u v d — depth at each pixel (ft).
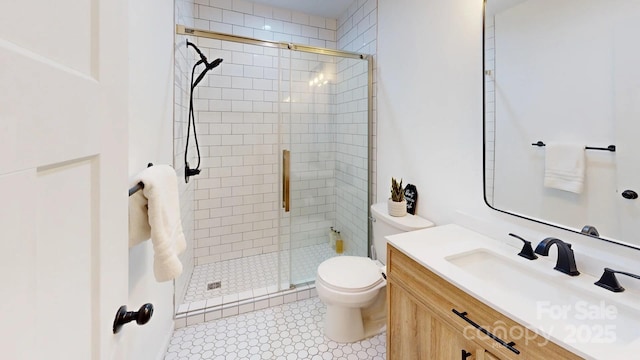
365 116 7.68
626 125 2.85
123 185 2.06
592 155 3.13
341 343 5.51
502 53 4.09
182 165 6.52
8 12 1.06
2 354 1.04
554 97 3.47
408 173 6.24
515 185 3.99
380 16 7.07
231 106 8.70
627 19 2.81
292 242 8.25
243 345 5.48
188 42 6.68
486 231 4.43
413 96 5.99
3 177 1.04
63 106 1.37
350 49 8.63
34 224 1.20
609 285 2.85
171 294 5.75
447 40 5.08
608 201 3.01
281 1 8.43
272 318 6.32
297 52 8.13
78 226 1.53
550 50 3.49
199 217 8.66
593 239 3.16
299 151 8.38
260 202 9.34
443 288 3.33
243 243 9.25
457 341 3.15
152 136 4.16
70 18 1.43
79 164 1.54
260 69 8.89
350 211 8.39
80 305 1.54
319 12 9.06
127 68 2.13
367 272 5.52
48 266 1.29
